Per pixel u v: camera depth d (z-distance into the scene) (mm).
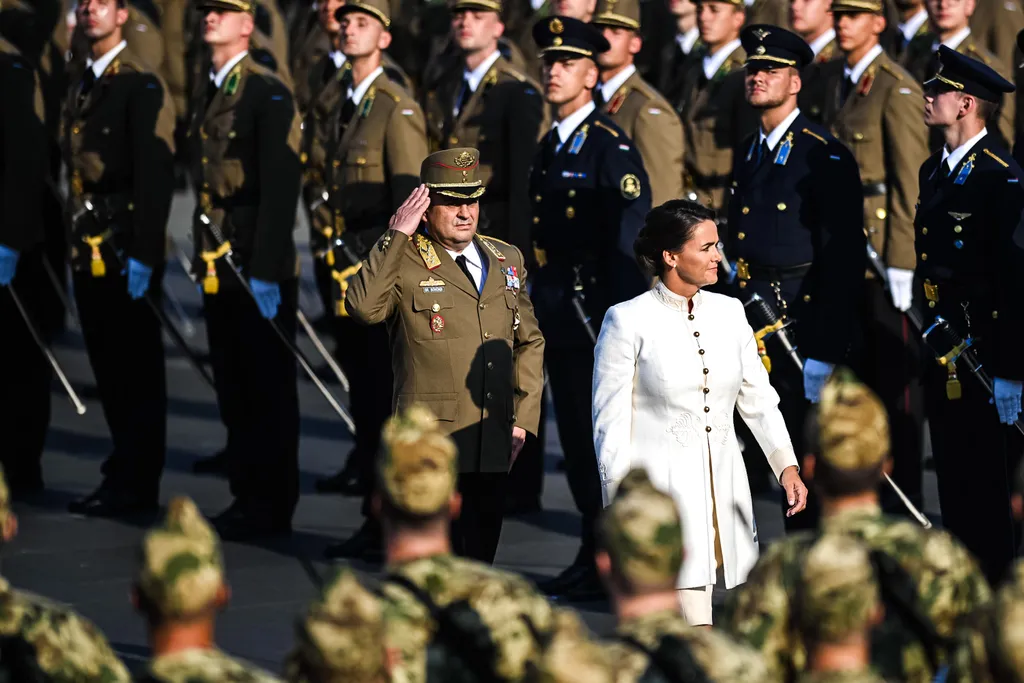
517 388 23734
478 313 23062
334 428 41344
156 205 32781
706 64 34719
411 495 14047
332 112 31953
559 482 36531
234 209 31766
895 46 36406
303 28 44906
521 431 23516
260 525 31844
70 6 39969
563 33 28328
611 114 31766
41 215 33938
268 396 31844
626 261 27750
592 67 28594
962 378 25422
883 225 31250
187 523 12461
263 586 28156
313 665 12297
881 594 14289
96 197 33344
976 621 13234
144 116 32750
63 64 39844
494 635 13828
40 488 35438
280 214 31234
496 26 32781
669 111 31484
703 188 34500
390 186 30891
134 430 33625
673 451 21094
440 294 22938
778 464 21688
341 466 37562
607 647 12383
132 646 24484
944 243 25297
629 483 13148
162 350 34094
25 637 13938
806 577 12602
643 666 12219
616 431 21172
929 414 26219
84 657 14062
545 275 28875
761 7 40125
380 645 12336
